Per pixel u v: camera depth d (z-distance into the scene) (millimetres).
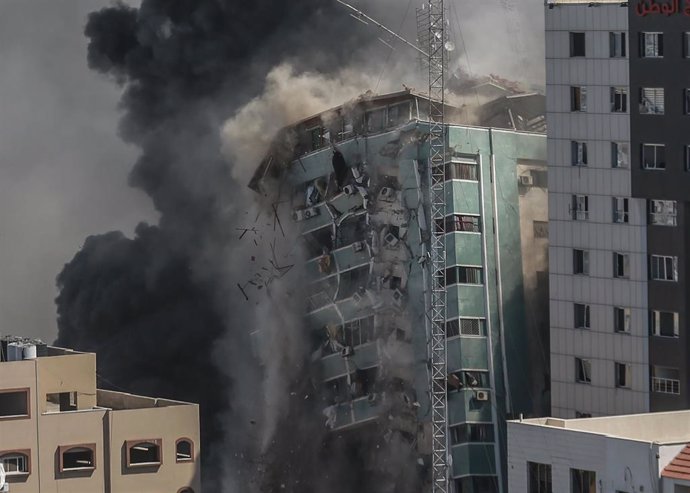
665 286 192750
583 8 195750
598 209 197125
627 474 144500
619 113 194375
